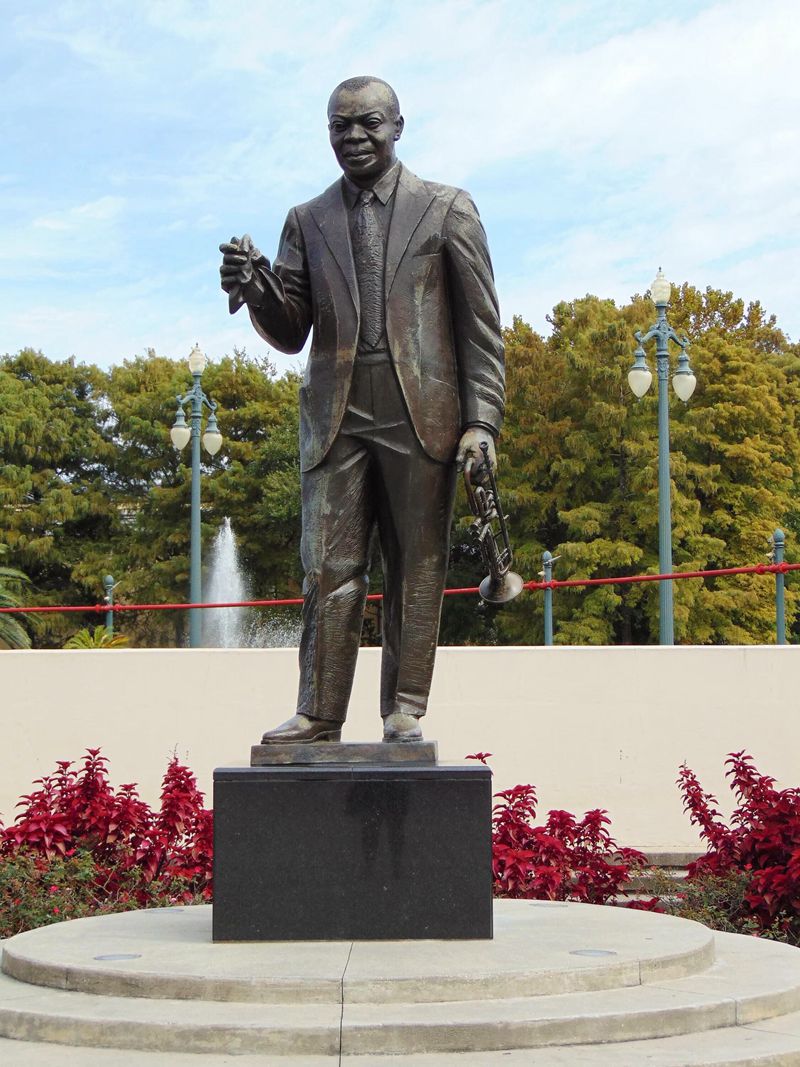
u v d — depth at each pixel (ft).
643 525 100.94
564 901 25.59
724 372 109.09
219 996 16.08
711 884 26.45
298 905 19.13
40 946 18.81
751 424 108.37
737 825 36.22
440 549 21.15
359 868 19.19
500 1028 14.90
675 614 97.71
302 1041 14.70
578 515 100.94
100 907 26.66
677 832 36.47
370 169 21.26
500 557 21.65
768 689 36.68
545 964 16.84
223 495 121.60
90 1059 14.56
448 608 108.78
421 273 21.07
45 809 28.91
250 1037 14.76
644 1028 15.42
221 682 37.17
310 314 21.80
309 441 21.25
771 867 26.04
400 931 19.11
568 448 105.70
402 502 20.90
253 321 21.30
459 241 21.18
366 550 21.24
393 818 19.26
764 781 28.37
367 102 21.11
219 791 19.34
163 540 123.03
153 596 119.44
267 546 124.77
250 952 18.11
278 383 138.00
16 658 37.14
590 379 104.94
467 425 21.03
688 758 36.65
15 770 36.96
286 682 37.09
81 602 126.62
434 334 21.09
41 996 16.57
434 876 19.19
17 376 135.33
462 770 19.34
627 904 27.04
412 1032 14.75
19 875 26.55
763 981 17.43
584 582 43.62
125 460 129.70
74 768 37.09
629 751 36.76
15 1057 14.67
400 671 20.98
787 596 101.81
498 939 19.03
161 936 19.77
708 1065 14.29
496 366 21.26
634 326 108.88
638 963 17.10
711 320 138.31
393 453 20.86
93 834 28.40
